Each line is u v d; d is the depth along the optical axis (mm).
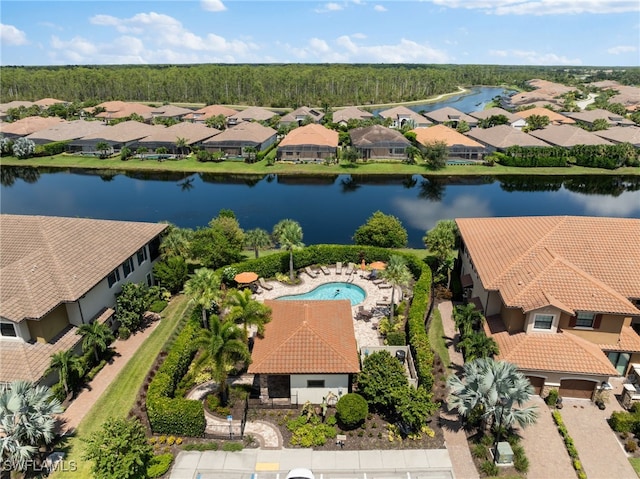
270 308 36531
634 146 114375
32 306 32594
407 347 37562
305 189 92875
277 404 32344
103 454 24438
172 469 27047
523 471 26891
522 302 33531
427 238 51062
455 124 151125
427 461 27672
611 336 34156
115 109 172250
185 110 173625
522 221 44469
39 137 123000
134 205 83188
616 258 37500
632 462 27625
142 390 33156
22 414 25375
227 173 102688
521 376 27328
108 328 36281
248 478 26562
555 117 153125
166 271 46719
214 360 29844
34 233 39438
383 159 111375
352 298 47344
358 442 29109
